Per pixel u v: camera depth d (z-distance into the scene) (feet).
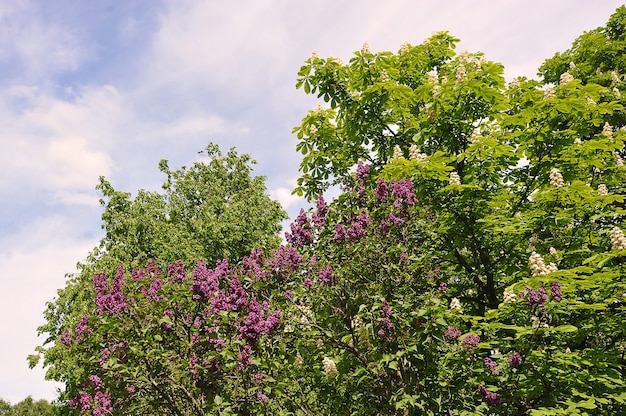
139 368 21.29
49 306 72.84
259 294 24.35
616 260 23.36
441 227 27.27
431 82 31.63
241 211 85.51
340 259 21.72
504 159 30.37
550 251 25.84
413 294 19.52
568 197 25.85
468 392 19.70
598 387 21.50
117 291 23.15
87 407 22.70
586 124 31.45
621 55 55.52
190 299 25.61
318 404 21.39
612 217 30.14
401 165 26.13
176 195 90.94
